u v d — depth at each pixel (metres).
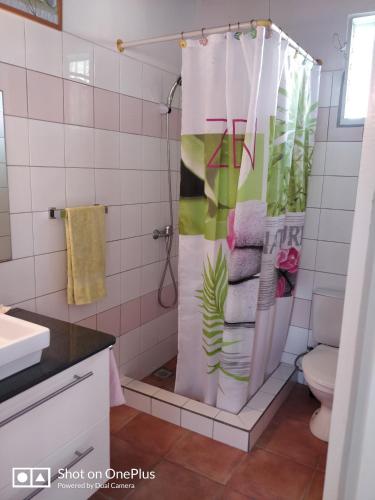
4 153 1.70
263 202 2.01
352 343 1.06
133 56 2.30
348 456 1.14
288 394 2.66
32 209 1.85
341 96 2.43
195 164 2.10
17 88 1.71
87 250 2.05
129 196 2.41
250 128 1.88
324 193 2.56
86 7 1.98
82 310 2.21
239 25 1.82
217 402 2.26
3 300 1.79
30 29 1.73
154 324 2.82
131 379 2.54
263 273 2.27
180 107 2.74
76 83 1.98
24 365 1.33
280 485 1.89
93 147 2.12
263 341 2.38
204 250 2.16
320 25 2.43
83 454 1.54
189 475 1.94
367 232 0.99
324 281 2.65
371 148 0.96
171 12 2.57
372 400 1.07
